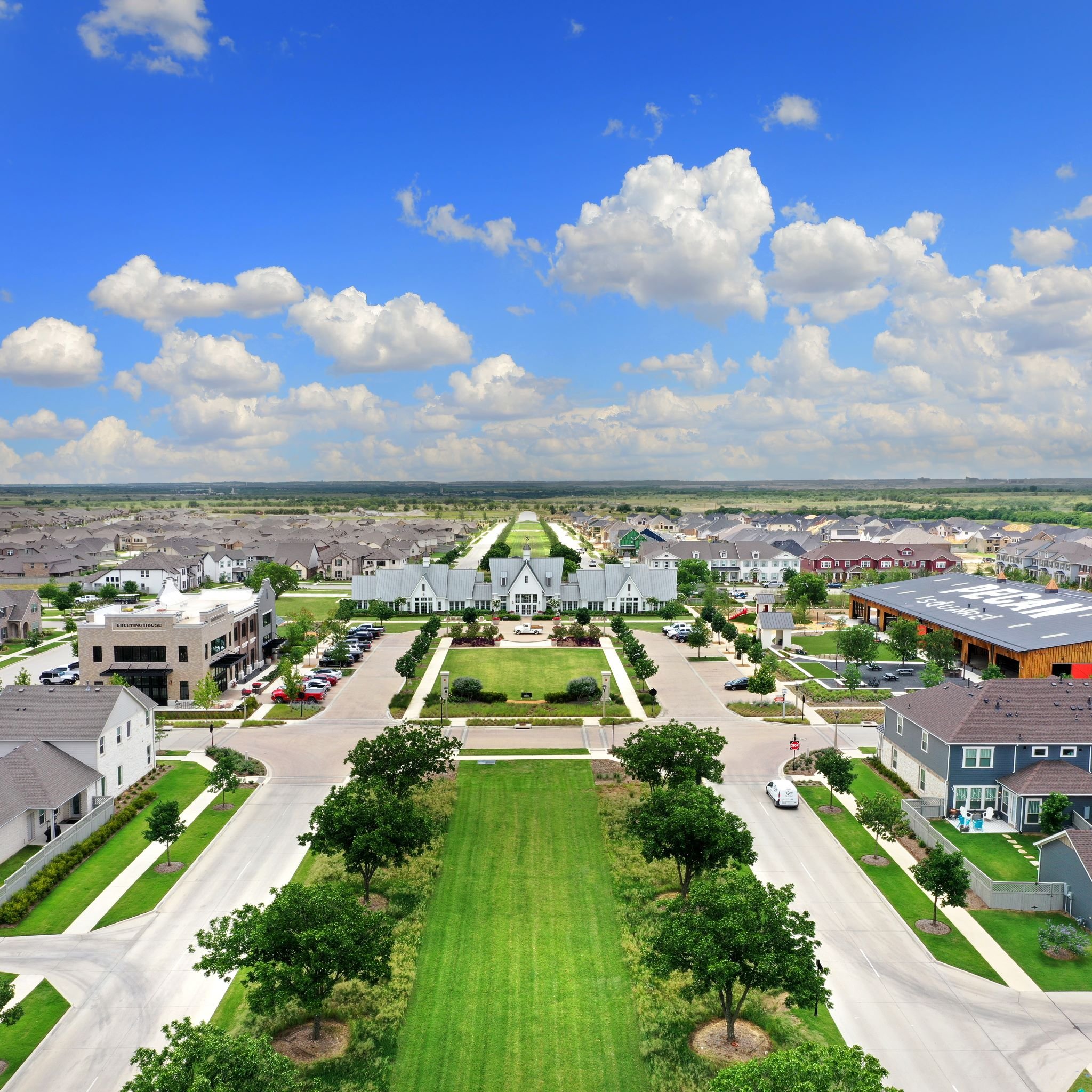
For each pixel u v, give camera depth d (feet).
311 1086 106.73
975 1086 107.65
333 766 231.71
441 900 156.87
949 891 145.48
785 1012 122.42
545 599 495.41
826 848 179.32
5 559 631.15
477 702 298.35
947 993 127.75
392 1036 117.50
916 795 209.67
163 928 146.20
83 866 170.60
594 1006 124.88
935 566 626.64
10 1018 109.81
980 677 323.37
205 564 654.94
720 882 124.26
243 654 329.11
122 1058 112.47
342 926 111.55
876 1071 84.07
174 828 169.89
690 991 125.29
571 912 152.56
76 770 193.26
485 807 201.36
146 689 289.12
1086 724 196.65
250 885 162.20
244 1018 121.19
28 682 303.27
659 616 487.20
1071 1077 109.60
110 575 588.91
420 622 467.11
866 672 339.77
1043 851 158.81
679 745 180.24
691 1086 107.34
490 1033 118.52
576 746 248.93
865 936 144.05
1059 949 139.64
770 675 303.27
